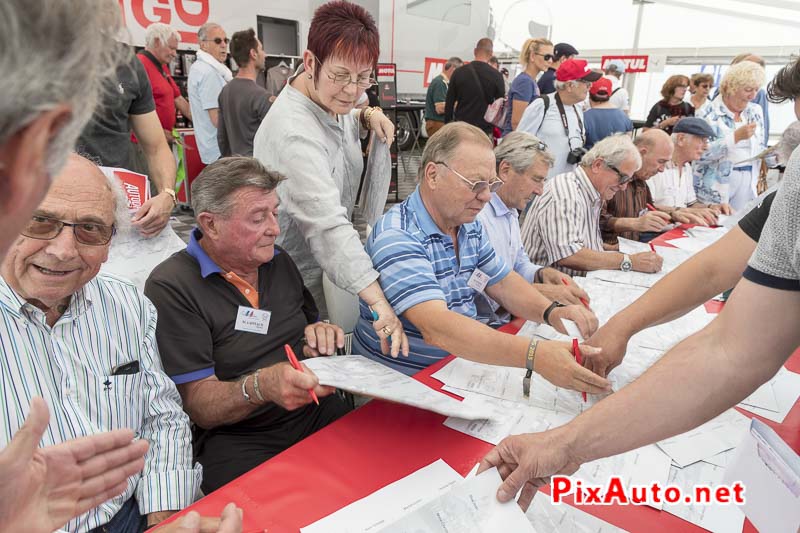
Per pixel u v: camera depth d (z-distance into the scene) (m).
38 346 0.97
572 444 0.78
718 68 7.84
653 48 8.43
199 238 1.45
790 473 0.62
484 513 0.74
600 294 1.95
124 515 1.08
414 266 1.39
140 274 1.55
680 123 3.33
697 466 0.95
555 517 0.82
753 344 0.71
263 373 1.17
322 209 1.54
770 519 0.67
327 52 1.49
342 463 0.94
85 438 0.63
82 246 0.96
